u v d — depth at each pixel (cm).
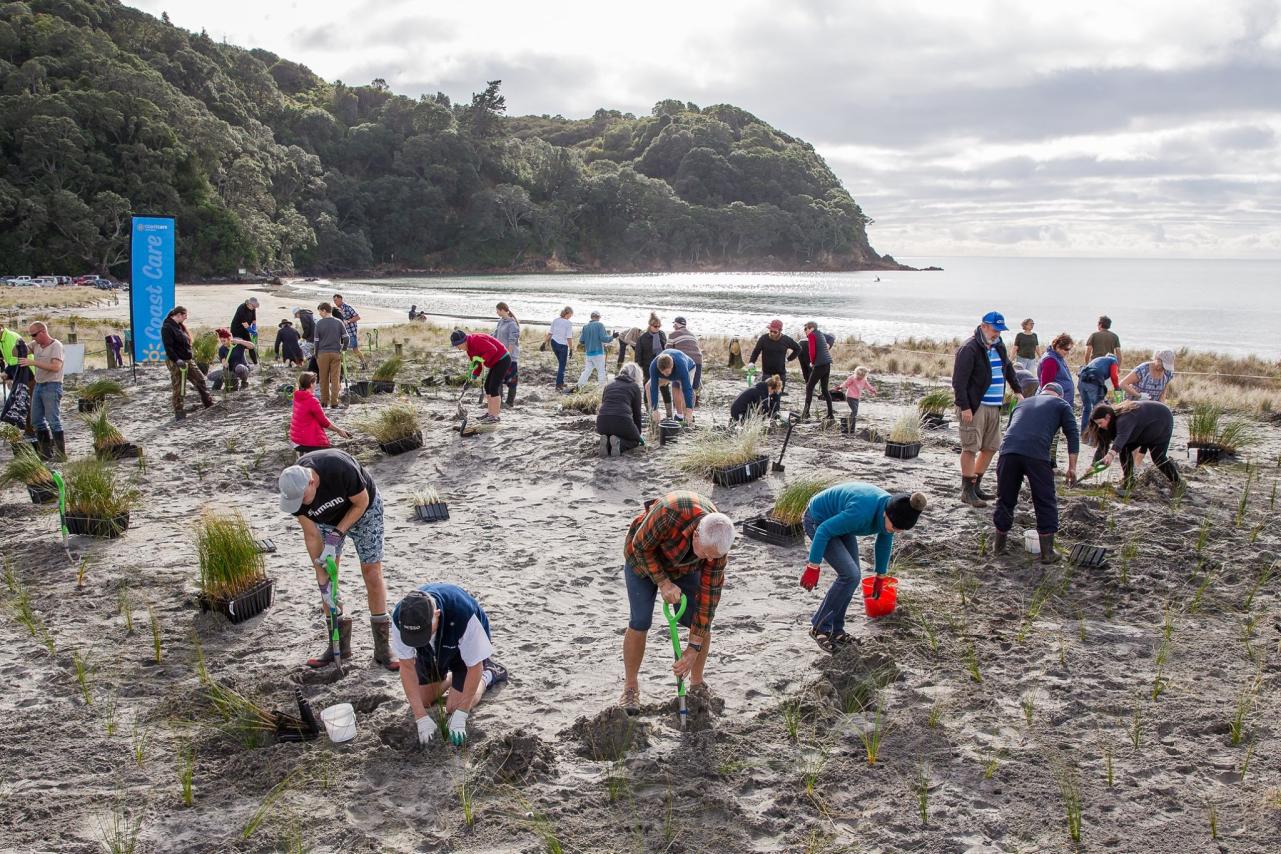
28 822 378
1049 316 5322
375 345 2375
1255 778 391
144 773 416
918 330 4144
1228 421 1217
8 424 1165
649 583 449
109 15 12875
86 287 7012
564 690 486
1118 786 389
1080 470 922
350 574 670
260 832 369
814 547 511
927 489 828
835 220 18938
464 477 931
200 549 602
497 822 372
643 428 1098
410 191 14725
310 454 505
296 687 488
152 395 1472
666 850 354
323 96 18288
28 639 561
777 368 1170
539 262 15625
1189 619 553
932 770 406
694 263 17262
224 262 9800
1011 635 536
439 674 447
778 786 397
